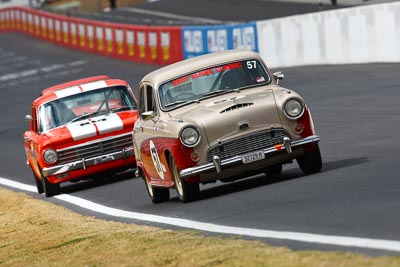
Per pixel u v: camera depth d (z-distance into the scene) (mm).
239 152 41500
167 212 41594
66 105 62906
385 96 73312
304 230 29984
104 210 48156
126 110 63062
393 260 22953
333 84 88562
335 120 67125
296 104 41969
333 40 103125
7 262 37125
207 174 41750
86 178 61250
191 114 42812
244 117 41531
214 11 196000
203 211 39125
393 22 92562
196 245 30297
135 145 49156
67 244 37312
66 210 50156
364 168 42469
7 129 112875
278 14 170375
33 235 42375
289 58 113062
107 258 32000
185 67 45656
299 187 40000
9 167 82625
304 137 42094
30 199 57969
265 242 29141
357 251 25281
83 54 187625
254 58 45531
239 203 39062
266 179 45906
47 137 60719
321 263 23969
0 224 49344
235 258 26922
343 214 31406
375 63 96000
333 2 163000
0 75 177750
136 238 34562
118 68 160250
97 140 60562
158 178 45938
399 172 38969
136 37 163500
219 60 45531
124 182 60000
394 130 56062
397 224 28094
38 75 170000
